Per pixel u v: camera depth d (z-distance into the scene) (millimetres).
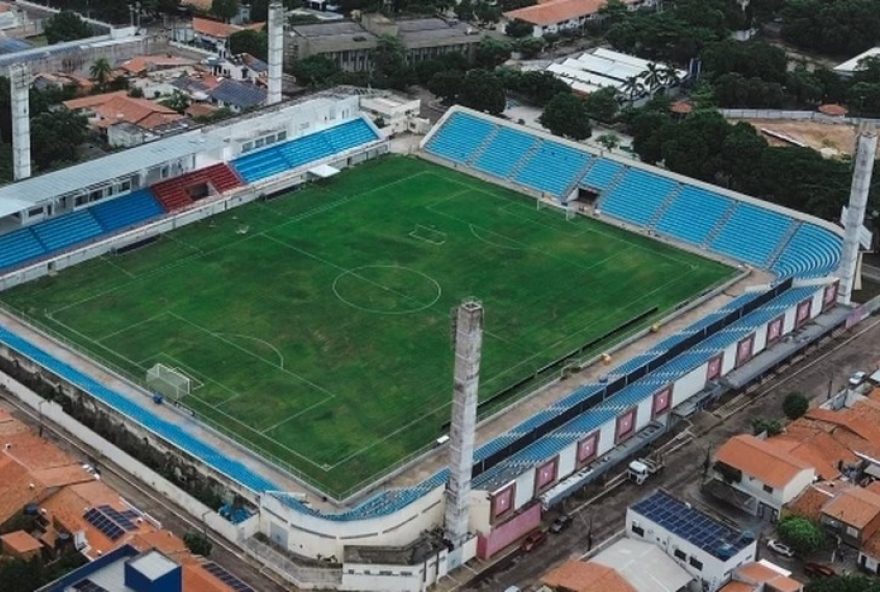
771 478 192625
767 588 170000
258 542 182500
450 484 179125
